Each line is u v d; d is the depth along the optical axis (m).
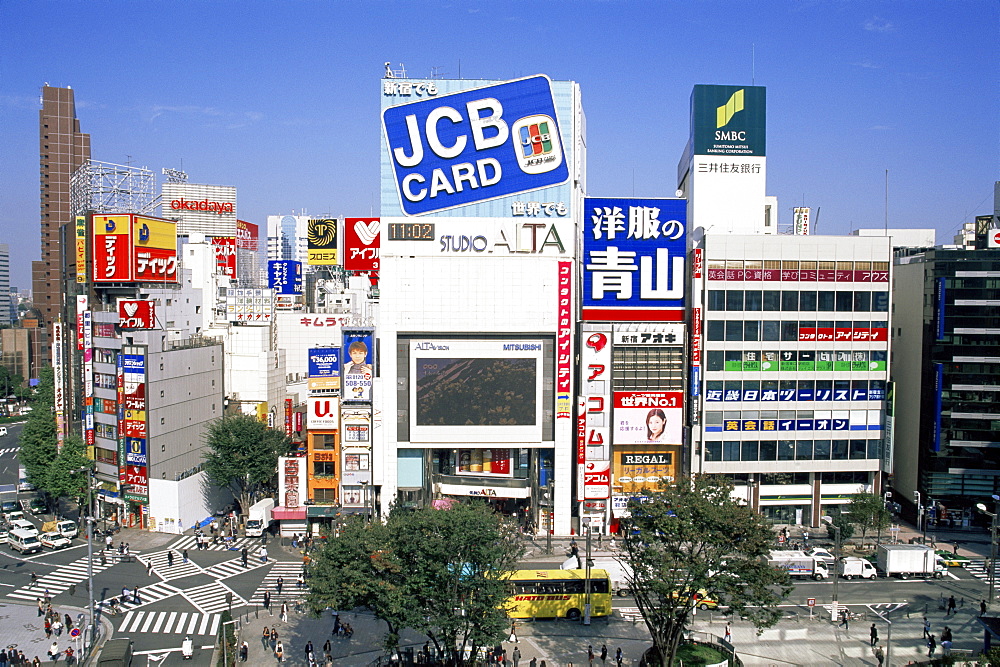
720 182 115.75
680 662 62.88
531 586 76.94
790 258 104.94
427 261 105.19
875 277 105.94
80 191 138.12
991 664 55.22
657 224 105.75
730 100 115.44
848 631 73.94
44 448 117.31
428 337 106.12
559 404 104.69
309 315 162.00
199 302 138.00
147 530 108.06
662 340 105.44
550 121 121.56
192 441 118.25
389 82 122.00
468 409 105.81
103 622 78.44
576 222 124.00
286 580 90.31
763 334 105.19
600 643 71.56
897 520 115.19
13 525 103.62
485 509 68.81
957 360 107.50
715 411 105.25
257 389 133.12
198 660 69.62
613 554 95.44
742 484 106.50
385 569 59.00
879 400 107.00
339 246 173.12
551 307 105.38
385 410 105.44
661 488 64.94
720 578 57.78
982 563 95.25
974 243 118.75
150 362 106.31
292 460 105.19
